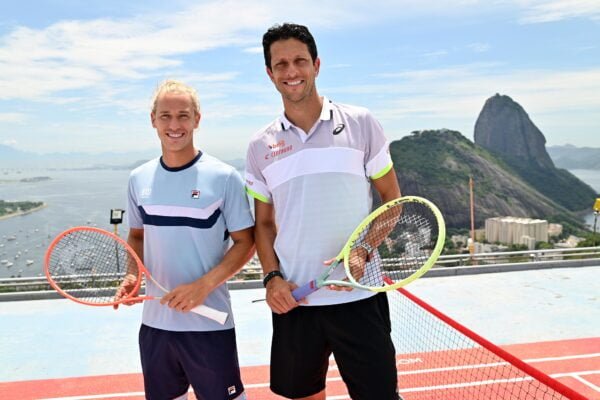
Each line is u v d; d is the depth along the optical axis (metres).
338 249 2.43
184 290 2.39
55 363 5.56
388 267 2.58
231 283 9.01
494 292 8.64
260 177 2.58
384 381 2.43
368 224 2.47
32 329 6.88
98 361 5.59
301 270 2.46
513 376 4.61
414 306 6.99
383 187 2.60
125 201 2.78
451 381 4.49
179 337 2.52
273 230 2.65
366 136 2.48
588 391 4.56
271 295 2.46
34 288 9.11
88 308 7.89
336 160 2.39
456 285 9.20
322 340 2.52
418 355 5.10
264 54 2.45
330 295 2.44
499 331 6.52
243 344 6.09
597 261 10.73
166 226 2.51
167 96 2.45
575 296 8.29
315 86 2.45
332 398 4.39
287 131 2.45
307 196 2.40
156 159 2.70
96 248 2.72
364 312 2.46
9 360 5.69
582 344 5.91
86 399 4.59
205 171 2.51
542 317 7.15
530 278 9.69
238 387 2.61
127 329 6.82
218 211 2.53
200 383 2.53
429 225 2.40
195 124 2.54
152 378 2.62
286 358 2.57
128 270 2.69
